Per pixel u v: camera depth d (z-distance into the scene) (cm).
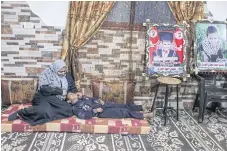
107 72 373
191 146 276
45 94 326
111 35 361
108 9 348
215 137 300
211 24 363
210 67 363
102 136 293
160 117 357
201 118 341
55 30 354
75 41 352
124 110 329
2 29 347
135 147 269
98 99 348
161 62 360
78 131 298
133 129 300
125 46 367
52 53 362
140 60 373
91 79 373
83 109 318
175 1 357
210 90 359
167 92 336
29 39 354
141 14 359
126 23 359
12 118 301
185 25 362
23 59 360
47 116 300
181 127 326
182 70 364
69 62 358
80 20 347
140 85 381
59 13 350
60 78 341
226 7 370
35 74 367
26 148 257
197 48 361
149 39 356
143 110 366
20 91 354
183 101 393
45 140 276
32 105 340
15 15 344
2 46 353
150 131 311
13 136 281
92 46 362
